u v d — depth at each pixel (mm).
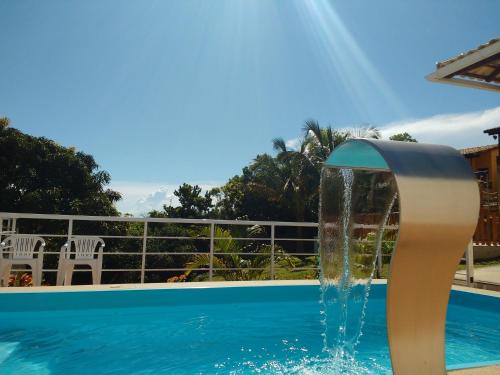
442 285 1489
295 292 5324
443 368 1498
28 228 14766
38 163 16234
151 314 4656
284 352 3416
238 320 4504
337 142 20312
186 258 15383
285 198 20344
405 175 1416
